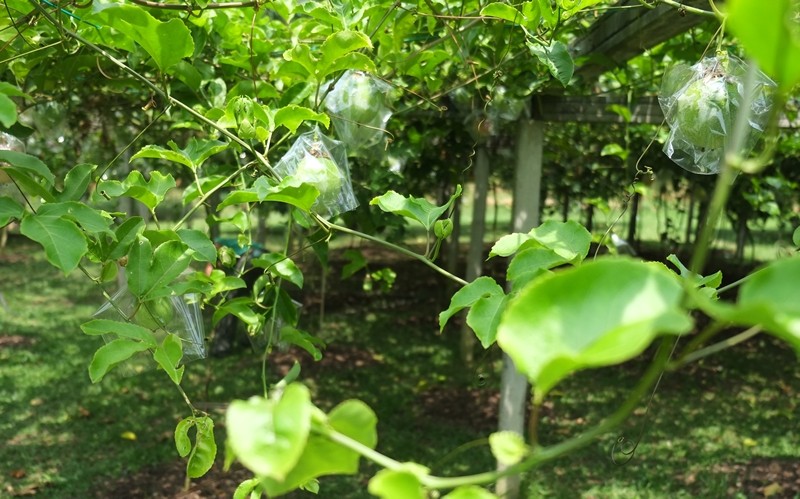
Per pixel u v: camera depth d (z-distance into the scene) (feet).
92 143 12.46
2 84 3.73
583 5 6.68
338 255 33.37
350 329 23.82
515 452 2.07
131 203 17.46
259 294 7.45
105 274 5.13
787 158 19.25
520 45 9.50
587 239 4.34
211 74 8.75
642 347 1.45
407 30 8.13
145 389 17.85
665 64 12.57
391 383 18.92
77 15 7.40
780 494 13.08
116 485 13.28
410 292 29.04
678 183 22.80
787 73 1.40
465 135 15.48
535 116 11.61
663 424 16.29
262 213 19.81
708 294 4.32
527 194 11.68
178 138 13.48
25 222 4.05
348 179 6.19
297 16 10.52
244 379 18.72
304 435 1.91
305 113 5.74
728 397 18.06
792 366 20.56
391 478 1.98
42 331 22.45
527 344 1.69
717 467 14.17
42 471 13.67
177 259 4.98
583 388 18.47
